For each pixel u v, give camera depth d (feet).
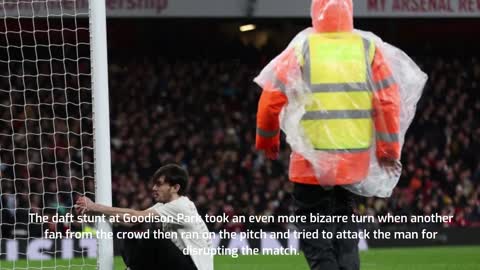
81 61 296.30
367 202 271.69
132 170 295.07
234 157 304.91
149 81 327.88
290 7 281.54
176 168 97.19
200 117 323.16
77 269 167.43
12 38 277.23
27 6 231.71
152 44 334.85
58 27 267.39
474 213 297.53
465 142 323.37
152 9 275.39
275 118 82.89
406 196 285.84
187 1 277.03
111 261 94.63
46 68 297.33
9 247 195.21
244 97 334.65
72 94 293.64
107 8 271.69
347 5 84.99
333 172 82.94
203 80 333.01
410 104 86.33
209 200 282.36
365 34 85.35
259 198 285.84
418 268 199.72
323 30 84.74
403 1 284.00
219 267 196.03
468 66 346.54
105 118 95.40
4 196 246.06
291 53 83.61
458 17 286.46
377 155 84.48
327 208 84.94
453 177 307.17
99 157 95.09
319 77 82.99
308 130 83.35
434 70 342.44
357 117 83.20
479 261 214.48
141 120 312.71
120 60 330.75
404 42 344.49
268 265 199.31
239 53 344.49
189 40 339.57
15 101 291.58
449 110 333.42
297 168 85.10
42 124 281.95
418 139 320.70
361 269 198.39
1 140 275.80
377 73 83.66
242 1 280.51
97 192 95.04
